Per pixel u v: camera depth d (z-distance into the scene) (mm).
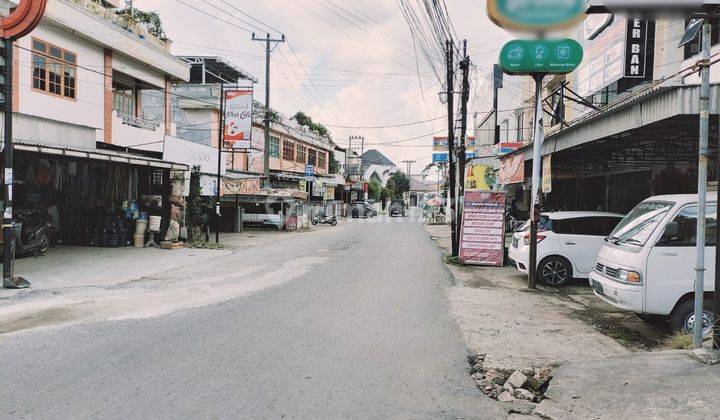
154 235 18125
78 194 17312
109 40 18594
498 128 32469
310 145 49188
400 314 8164
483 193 14820
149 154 22250
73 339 6336
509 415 4477
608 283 7402
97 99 18625
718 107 7590
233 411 4250
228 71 36875
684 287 6902
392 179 94000
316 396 4641
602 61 15672
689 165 13750
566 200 21688
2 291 9555
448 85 17250
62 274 11633
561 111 13062
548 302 9680
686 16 5555
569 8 8742
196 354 5789
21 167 14992
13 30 9547
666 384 4840
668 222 6977
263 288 10211
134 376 5043
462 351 6305
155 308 8242
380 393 4793
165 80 23016
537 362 6051
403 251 18203
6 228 9859
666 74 13062
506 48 10500
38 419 4035
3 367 5270
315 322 7441
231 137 23969
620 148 12703
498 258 14680
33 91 15766
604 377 5207
